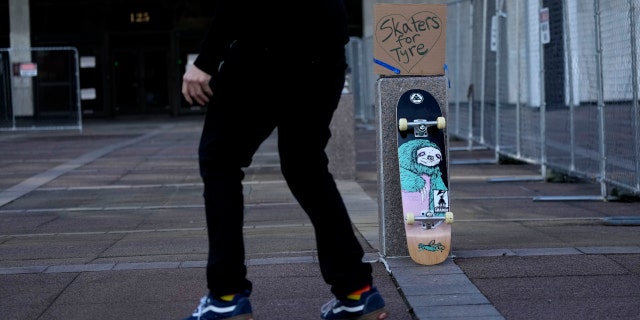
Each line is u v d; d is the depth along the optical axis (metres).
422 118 4.77
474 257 5.02
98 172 11.30
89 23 26.91
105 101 27.12
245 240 5.97
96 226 7.11
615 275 4.57
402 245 4.98
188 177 10.60
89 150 14.70
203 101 3.31
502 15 11.13
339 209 3.45
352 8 25.86
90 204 8.55
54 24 26.80
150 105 27.50
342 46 3.37
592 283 4.42
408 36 4.85
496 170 10.77
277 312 3.99
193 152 13.95
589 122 8.76
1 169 11.87
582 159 9.03
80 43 26.89
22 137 18.45
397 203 4.96
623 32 7.56
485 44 11.96
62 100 20.58
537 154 10.19
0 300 4.32
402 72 4.85
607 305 4.02
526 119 10.55
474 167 11.16
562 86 9.37
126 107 27.39
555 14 9.40
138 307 4.15
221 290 3.31
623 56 7.60
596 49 8.05
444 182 4.78
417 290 4.27
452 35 14.44
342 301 3.48
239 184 3.38
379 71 4.86
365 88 19.66
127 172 11.25
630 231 6.14
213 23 3.21
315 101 3.33
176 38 27.22
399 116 4.78
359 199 8.34
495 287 4.36
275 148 14.06
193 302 4.23
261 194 8.88
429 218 4.76
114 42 27.27
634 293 4.22
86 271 4.95
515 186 9.22
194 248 5.75
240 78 3.25
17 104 20.48
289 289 4.41
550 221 6.71
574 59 9.11
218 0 3.20
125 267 5.03
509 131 11.26
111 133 19.55
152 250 5.72
